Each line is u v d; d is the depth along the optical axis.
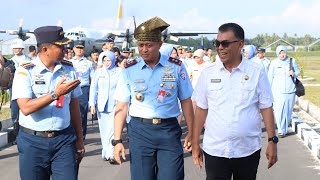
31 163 4.42
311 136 9.58
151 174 4.62
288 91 10.85
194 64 11.15
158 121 4.56
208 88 4.32
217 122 4.29
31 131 4.39
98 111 8.36
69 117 4.55
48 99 4.20
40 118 4.38
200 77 4.40
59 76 4.49
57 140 4.42
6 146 9.77
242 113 4.25
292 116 12.58
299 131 11.02
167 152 4.57
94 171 7.73
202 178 7.24
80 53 9.99
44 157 4.43
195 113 4.51
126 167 7.99
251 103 4.27
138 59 4.68
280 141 10.38
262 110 4.34
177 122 4.69
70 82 4.23
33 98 4.42
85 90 9.82
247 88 4.23
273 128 4.38
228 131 4.25
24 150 4.42
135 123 4.61
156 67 4.62
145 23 4.52
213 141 4.33
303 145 9.89
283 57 10.87
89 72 9.93
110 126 8.23
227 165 4.34
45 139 4.39
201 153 4.64
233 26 4.18
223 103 4.26
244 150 4.29
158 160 4.60
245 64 4.27
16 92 4.36
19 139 4.46
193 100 4.48
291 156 8.80
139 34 4.51
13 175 7.45
